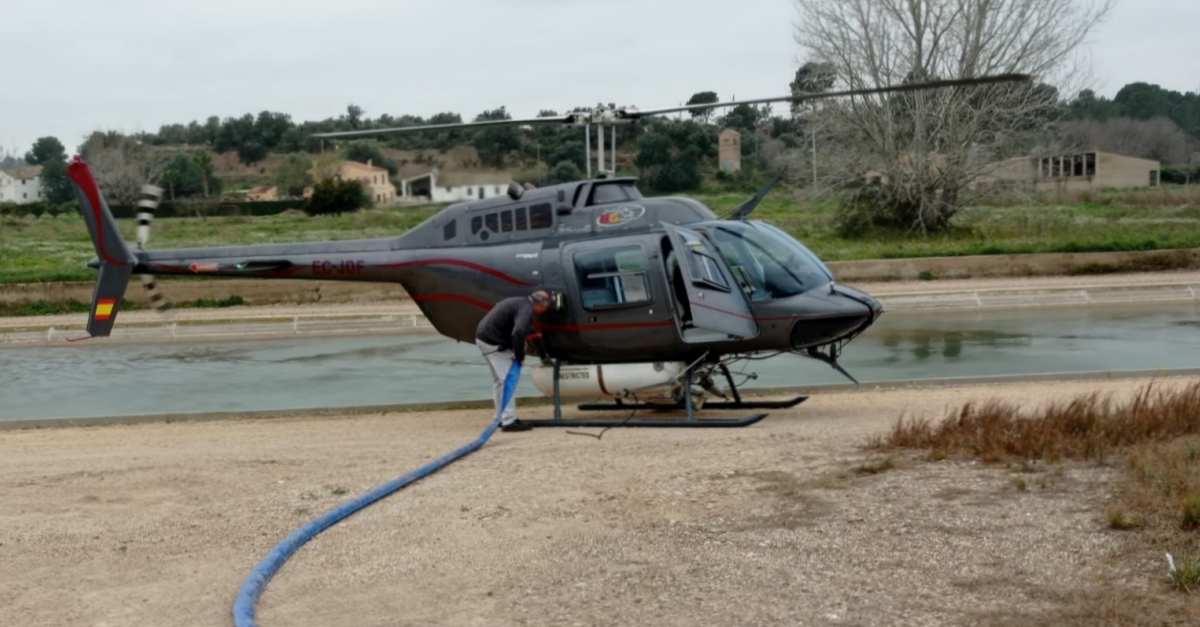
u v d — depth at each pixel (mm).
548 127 19141
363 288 31922
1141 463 8531
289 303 31484
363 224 36125
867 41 39438
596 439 11906
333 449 11906
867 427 11828
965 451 9711
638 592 6754
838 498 8430
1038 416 10961
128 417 15117
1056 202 52531
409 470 10398
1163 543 6891
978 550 7070
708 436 11773
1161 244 33969
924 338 21844
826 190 40344
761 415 13000
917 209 39688
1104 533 7188
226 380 19281
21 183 82812
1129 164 71312
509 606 6676
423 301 14109
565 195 13570
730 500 8594
